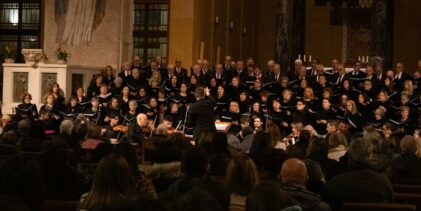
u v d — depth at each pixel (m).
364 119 19.50
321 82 20.75
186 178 6.52
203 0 26.64
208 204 4.46
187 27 25.67
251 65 22.03
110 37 23.81
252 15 32.12
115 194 5.73
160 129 14.40
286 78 20.64
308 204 6.28
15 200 4.29
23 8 27.38
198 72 21.58
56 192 7.14
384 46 25.80
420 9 31.02
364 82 20.55
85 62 23.83
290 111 19.75
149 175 7.54
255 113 19.61
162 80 21.14
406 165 9.21
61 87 21.16
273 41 32.00
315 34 31.39
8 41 27.56
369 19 30.47
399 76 21.36
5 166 5.18
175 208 4.52
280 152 8.12
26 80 21.44
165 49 27.11
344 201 7.02
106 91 20.38
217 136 8.35
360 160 7.07
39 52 21.31
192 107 14.92
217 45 28.08
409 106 19.83
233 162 6.39
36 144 10.96
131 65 22.28
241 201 6.30
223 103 20.22
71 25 23.94
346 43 30.92
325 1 30.36
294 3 28.77
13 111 20.97
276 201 4.75
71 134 12.17
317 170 7.42
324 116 19.23
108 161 5.78
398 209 6.09
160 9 27.14
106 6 23.88
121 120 19.27
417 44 31.02
